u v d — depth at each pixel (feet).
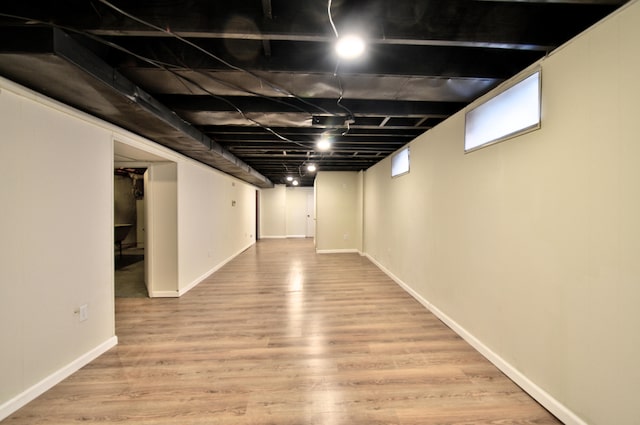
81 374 6.56
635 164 3.88
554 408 5.15
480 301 7.36
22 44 4.42
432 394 5.84
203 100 8.17
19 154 5.48
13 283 5.39
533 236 5.60
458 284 8.43
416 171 11.68
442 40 4.94
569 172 4.82
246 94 7.13
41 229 5.91
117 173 25.32
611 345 4.19
